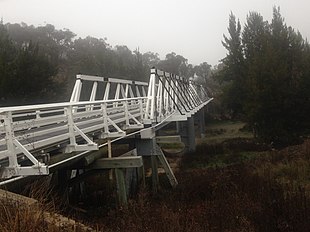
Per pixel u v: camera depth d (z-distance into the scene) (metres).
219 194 10.76
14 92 23.16
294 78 29.09
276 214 7.89
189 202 10.63
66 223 4.86
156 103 16.84
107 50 74.31
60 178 10.42
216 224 7.35
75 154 8.62
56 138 7.80
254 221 7.57
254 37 38.66
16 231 3.98
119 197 10.71
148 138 14.46
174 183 15.05
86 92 32.00
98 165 10.61
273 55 29.58
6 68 22.80
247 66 35.56
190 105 27.06
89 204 11.83
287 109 28.00
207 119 49.88
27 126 7.12
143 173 15.91
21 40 63.12
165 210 7.88
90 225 6.21
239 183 11.85
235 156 23.94
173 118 19.36
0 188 5.76
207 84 69.50
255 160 18.62
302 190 10.04
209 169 17.88
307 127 28.23
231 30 41.34
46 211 4.88
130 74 49.94
